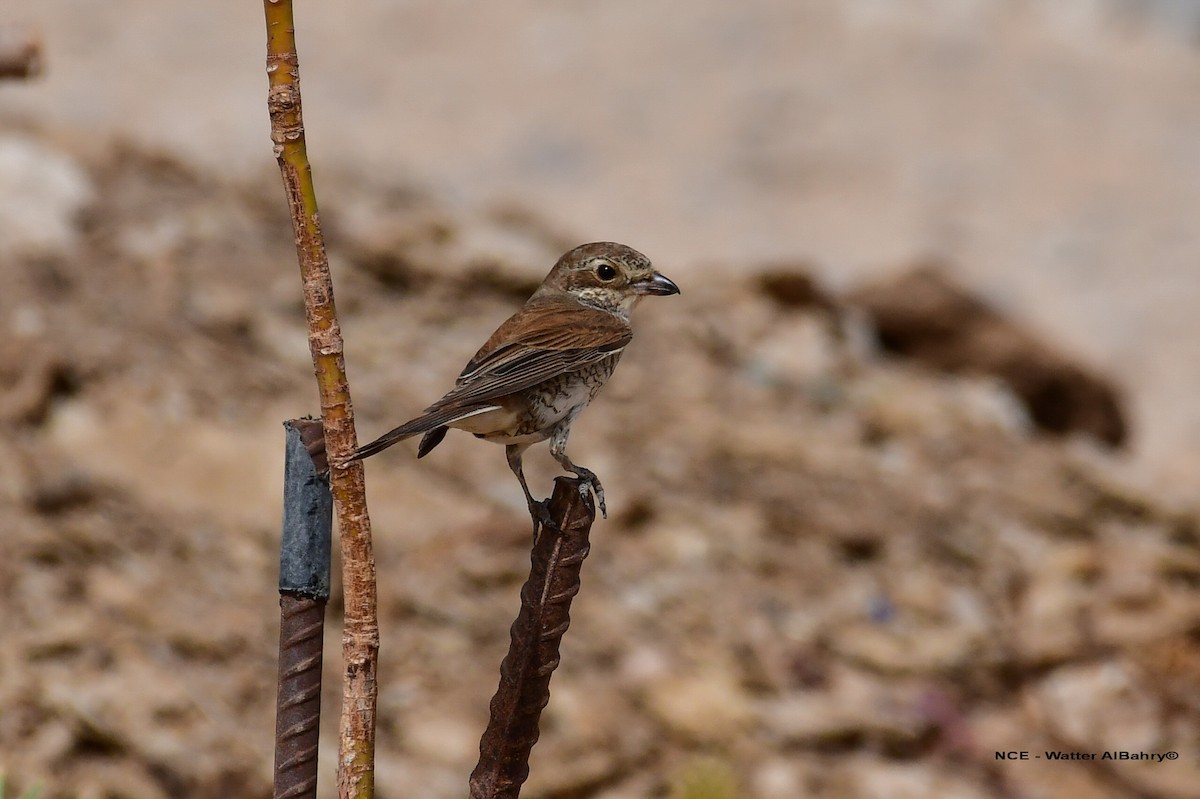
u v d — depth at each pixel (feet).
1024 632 43.34
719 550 44.11
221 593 37.86
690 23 124.16
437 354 52.13
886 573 44.93
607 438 49.11
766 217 96.78
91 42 111.24
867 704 39.65
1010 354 61.98
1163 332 85.30
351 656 14.38
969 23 124.57
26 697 32.37
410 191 64.95
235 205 58.54
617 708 37.58
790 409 53.83
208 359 47.39
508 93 112.88
